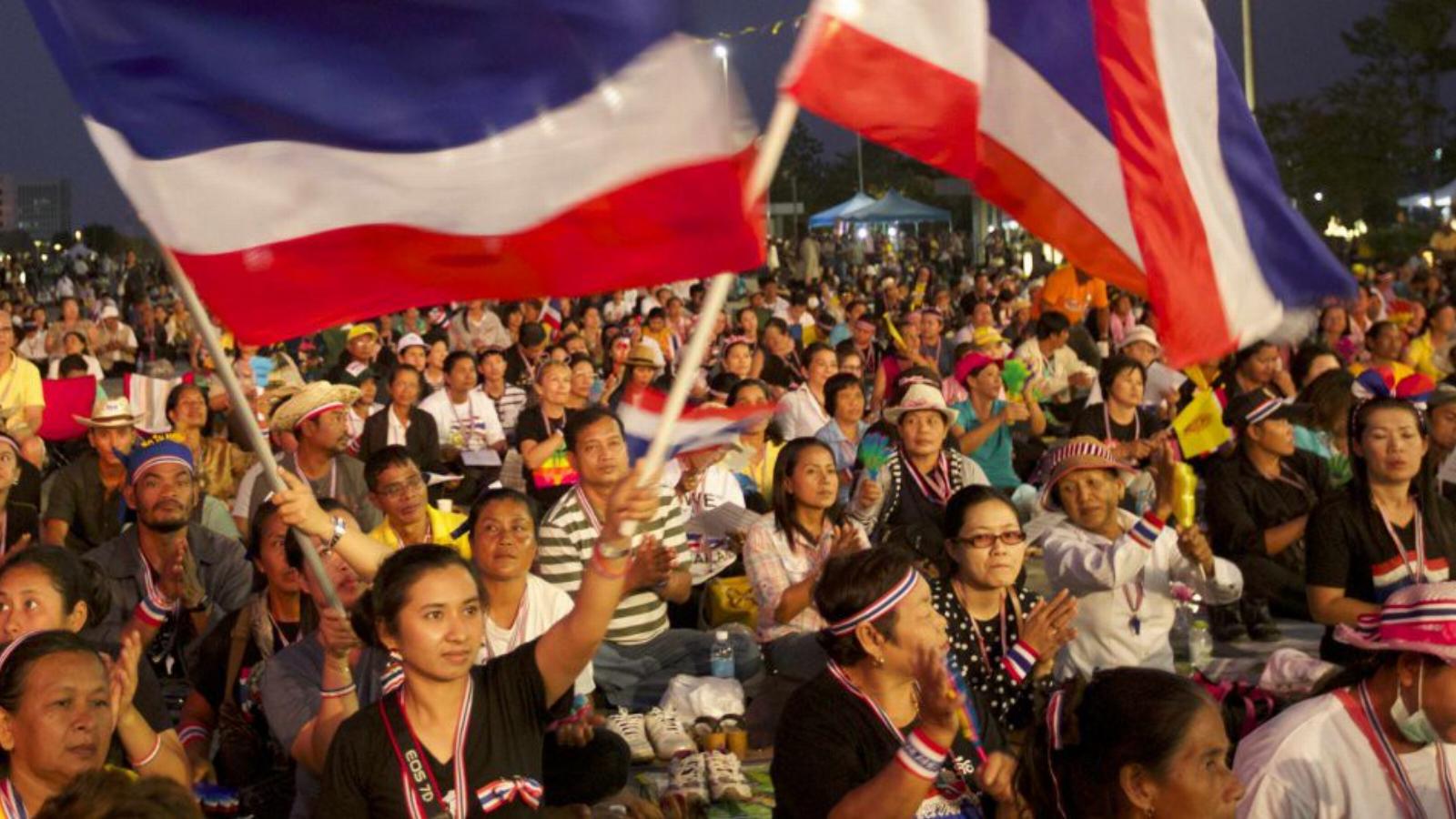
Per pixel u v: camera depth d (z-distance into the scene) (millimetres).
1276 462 10531
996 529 6574
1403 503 7746
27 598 6043
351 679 5289
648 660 9141
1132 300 26312
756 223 3945
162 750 5648
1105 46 5227
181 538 8219
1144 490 12445
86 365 19297
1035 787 4098
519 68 3980
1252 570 10336
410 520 8984
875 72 4359
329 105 4027
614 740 6941
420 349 18906
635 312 30938
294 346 25109
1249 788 4754
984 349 19031
